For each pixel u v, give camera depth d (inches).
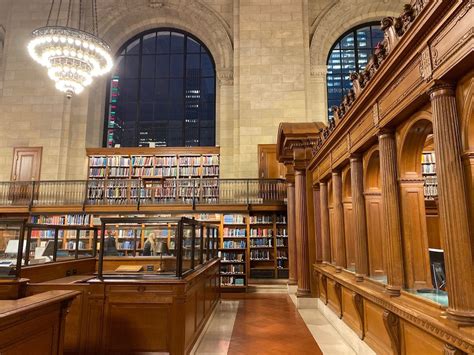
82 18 525.0
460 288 87.4
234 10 509.0
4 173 486.6
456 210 89.7
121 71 572.7
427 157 361.4
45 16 519.2
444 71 90.7
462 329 83.7
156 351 151.2
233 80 503.8
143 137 557.0
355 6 513.0
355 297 170.9
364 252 172.7
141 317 154.0
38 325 98.3
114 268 202.8
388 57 119.3
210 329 221.5
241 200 453.4
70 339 153.3
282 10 502.9
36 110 499.2
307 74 490.0
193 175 484.7
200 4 525.3
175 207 416.8
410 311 109.6
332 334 209.3
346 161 201.0
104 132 556.7
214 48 542.9
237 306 294.0
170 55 574.2
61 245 243.6
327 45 522.3
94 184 466.9
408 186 132.9
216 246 309.9
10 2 528.1
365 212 175.6
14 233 149.9
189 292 166.4
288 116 477.1
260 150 469.7
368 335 162.6
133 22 557.9
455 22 85.3
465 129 90.8
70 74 340.2
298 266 299.3
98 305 155.3
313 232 299.3
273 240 404.8
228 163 487.2
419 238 130.9
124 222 167.2
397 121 130.6
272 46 494.3
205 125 555.8
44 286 155.3
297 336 205.0
